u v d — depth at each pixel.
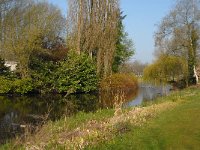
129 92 46.28
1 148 13.89
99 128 15.27
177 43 52.53
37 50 41.09
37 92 40.09
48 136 14.34
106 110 22.73
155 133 14.42
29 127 18.36
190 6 51.75
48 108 27.12
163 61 55.16
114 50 48.75
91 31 47.28
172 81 56.78
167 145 12.55
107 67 47.50
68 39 47.31
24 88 38.06
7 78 39.19
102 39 47.47
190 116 18.61
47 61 42.81
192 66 54.19
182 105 23.48
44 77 40.56
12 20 40.25
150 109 21.17
